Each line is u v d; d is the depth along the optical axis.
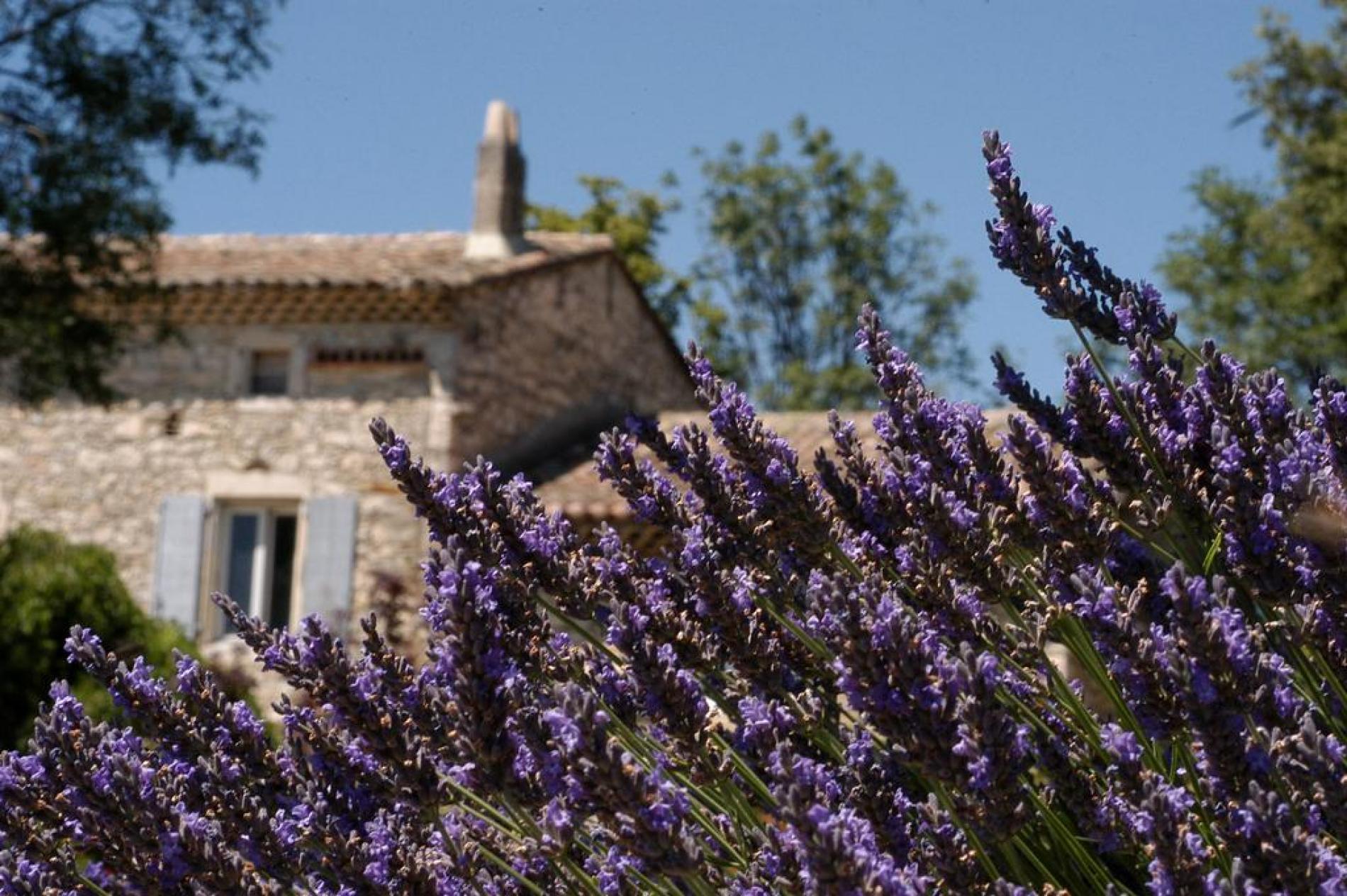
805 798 1.60
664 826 1.67
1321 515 1.88
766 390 41.38
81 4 15.95
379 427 2.22
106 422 17.75
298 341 17.52
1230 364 2.27
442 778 1.97
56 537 14.57
